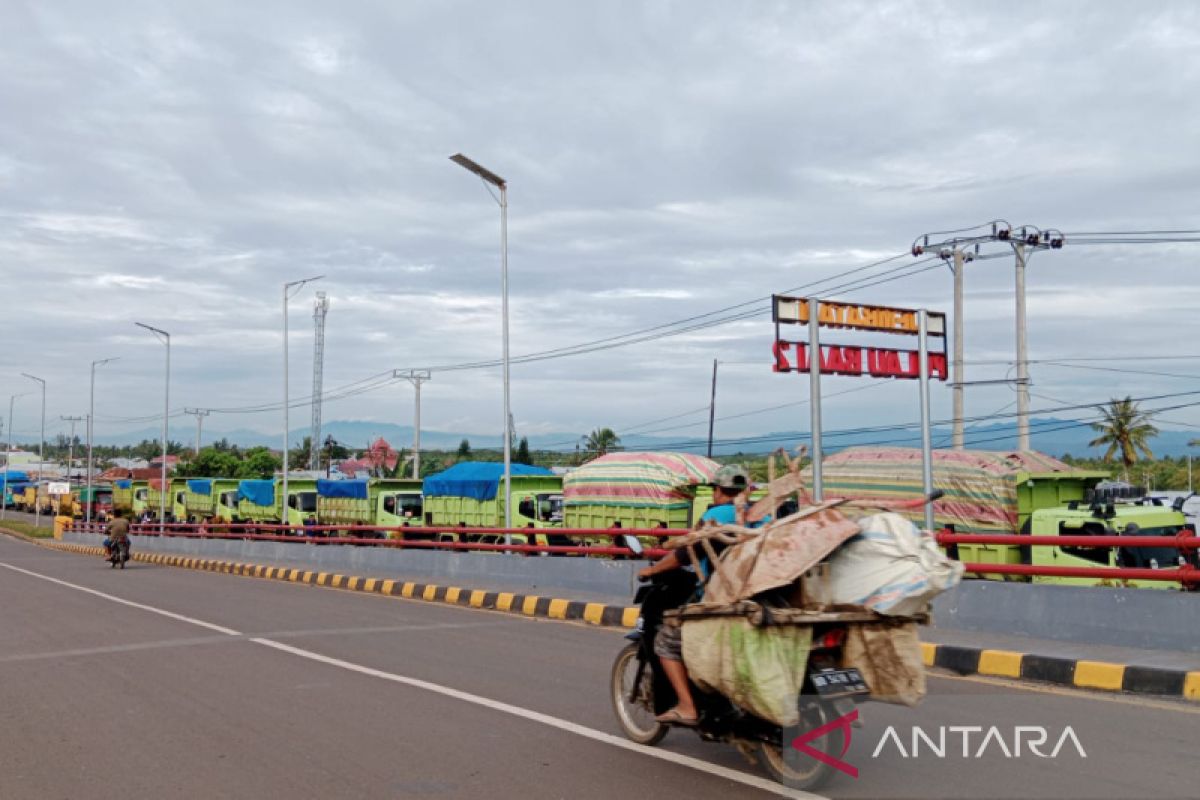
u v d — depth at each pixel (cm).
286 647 1270
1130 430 6144
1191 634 1045
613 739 780
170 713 889
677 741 774
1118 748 717
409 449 11325
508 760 724
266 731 818
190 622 1550
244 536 3216
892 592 615
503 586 1931
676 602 718
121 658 1197
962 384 3134
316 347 7694
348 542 2612
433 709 894
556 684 1009
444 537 3094
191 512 5019
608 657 1184
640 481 2506
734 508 705
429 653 1218
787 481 719
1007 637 1174
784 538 630
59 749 770
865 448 2077
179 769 711
